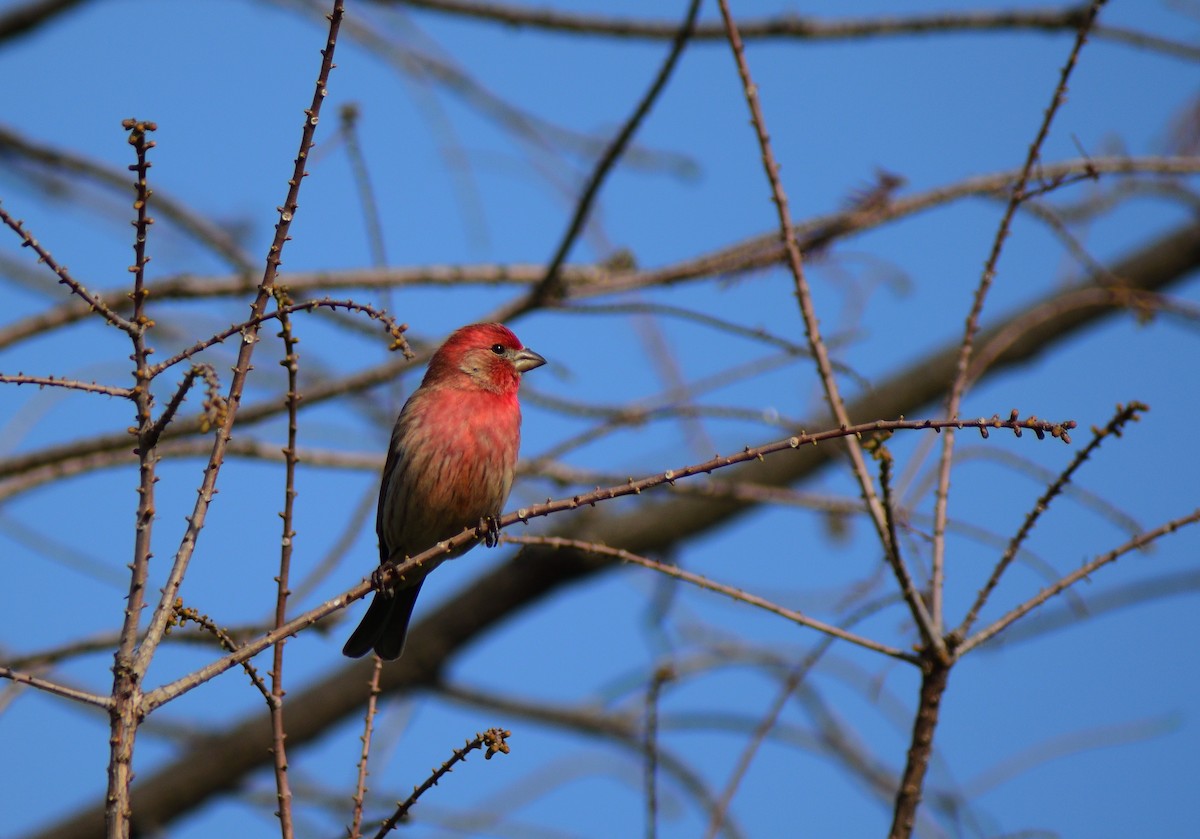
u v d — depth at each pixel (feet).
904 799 24.86
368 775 22.03
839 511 40.37
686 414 39.06
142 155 19.85
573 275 40.75
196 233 43.55
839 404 27.04
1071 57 28.07
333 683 52.65
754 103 28.60
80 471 38.42
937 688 25.20
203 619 20.92
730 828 42.09
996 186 36.40
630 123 34.83
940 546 26.50
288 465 22.21
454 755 20.52
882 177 34.37
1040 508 24.77
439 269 39.86
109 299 37.91
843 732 43.50
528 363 37.01
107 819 18.72
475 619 53.52
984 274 28.45
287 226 21.44
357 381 39.06
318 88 21.63
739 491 40.83
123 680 19.48
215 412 19.54
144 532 20.21
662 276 38.47
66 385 19.89
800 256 27.84
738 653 43.39
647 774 27.25
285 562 22.06
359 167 30.32
